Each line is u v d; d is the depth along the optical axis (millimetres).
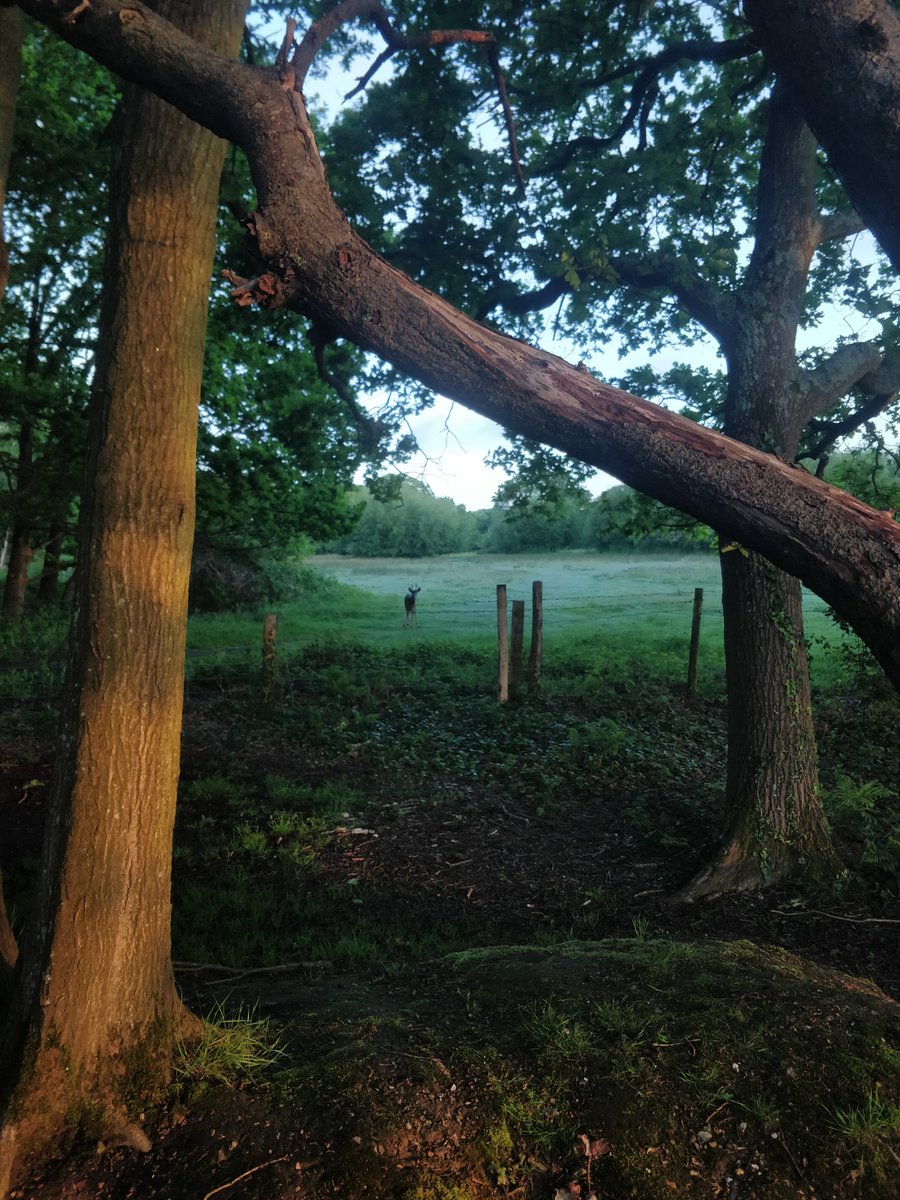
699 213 7070
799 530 1472
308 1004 3291
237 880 5816
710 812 7156
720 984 3211
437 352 1579
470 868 6184
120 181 2621
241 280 1606
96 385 2605
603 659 15367
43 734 9117
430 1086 2537
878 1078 2609
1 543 27203
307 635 21047
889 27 1541
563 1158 2350
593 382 1584
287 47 1704
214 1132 2320
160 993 2629
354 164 6969
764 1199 2230
